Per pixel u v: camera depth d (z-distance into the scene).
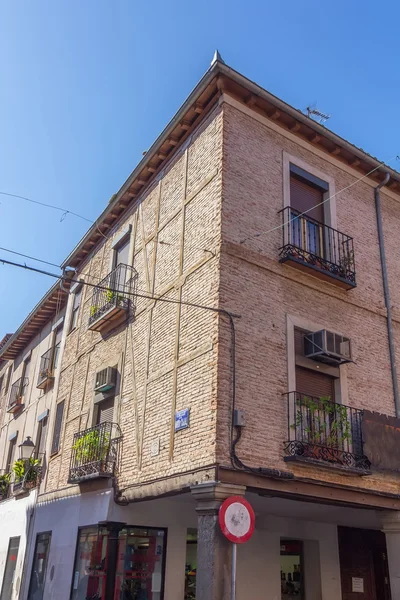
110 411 12.84
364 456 10.11
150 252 12.89
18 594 14.42
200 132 11.98
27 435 18.84
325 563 13.17
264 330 9.96
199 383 9.48
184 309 10.65
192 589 11.52
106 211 15.44
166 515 11.32
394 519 10.40
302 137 12.47
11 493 17.80
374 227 13.11
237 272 10.06
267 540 12.55
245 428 8.95
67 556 12.35
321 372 10.59
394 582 10.06
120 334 13.23
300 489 9.21
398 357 12.05
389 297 12.48
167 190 12.90
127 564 10.74
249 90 11.38
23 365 21.97
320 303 11.10
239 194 10.74
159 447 10.10
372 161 13.18
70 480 12.51
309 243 11.55
